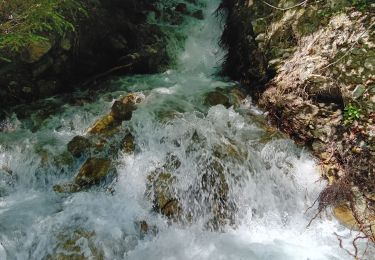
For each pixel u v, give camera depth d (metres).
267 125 5.05
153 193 4.09
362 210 3.89
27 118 5.00
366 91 4.19
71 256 3.40
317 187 4.29
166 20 7.61
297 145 4.71
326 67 4.62
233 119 5.03
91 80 5.93
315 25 5.05
